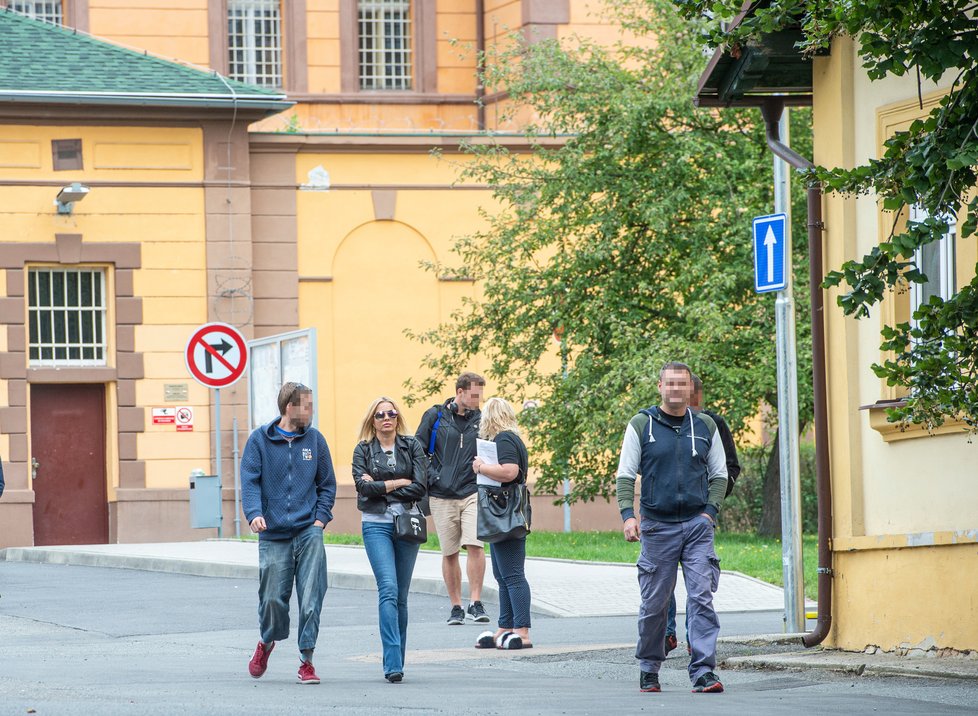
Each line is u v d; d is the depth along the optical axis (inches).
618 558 1786.4
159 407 2353.6
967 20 715.4
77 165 2338.8
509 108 2246.6
